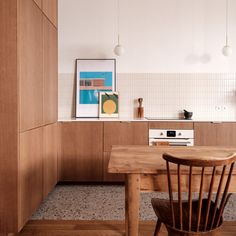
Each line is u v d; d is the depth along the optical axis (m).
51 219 2.61
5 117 2.16
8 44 2.15
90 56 4.17
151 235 2.32
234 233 2.34
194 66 4.18
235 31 4.12
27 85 2.38
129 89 4.20
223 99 4.18
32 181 2.52
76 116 4.13
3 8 2.14
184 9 4.13
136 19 4.14
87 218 2.64
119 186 3.69
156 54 4.17
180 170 1.54
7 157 2.18
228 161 1.42
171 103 4.20
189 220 1.48
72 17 4.14
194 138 3.67
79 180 3.69
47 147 3.04
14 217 2.20
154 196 3.27
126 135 3.68
